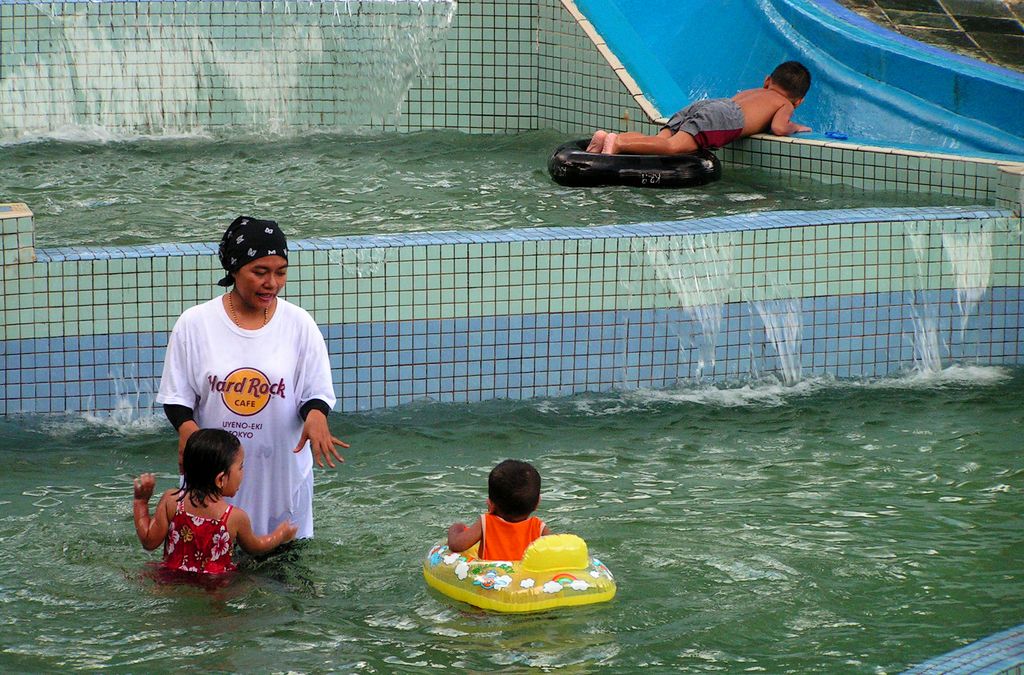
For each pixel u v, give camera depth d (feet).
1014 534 50.14
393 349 66.08
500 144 106.32
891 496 54.19
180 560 45.06
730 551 48.29
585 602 43.24
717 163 92.38
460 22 108.88
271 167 97.86
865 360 71.26
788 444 60.64
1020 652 38.70
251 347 44.91
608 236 67.10
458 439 61.36
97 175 94.73
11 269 61.87
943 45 102.94
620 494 54.44
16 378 62.95
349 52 109.40
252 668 39.22
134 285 63.26
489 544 44.34
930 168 86.84
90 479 55.83
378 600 43.88
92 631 41.32
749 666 39.68
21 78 106.22
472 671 39.11
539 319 67.21
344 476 56.24
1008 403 66.28
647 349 68.64
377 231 80.59
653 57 108.88
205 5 107.45
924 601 44.27
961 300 71.77
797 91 96.94
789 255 69.26
